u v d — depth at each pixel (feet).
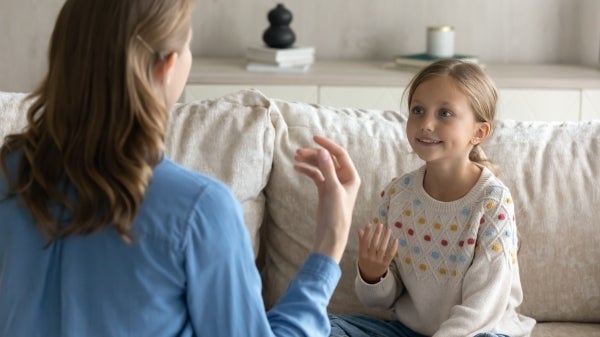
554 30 13.16
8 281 3.62
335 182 3.97
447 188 5.98
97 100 3.39
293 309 3.82
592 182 6.47
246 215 6.52
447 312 5.93
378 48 13.15
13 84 12.89
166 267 3.46
